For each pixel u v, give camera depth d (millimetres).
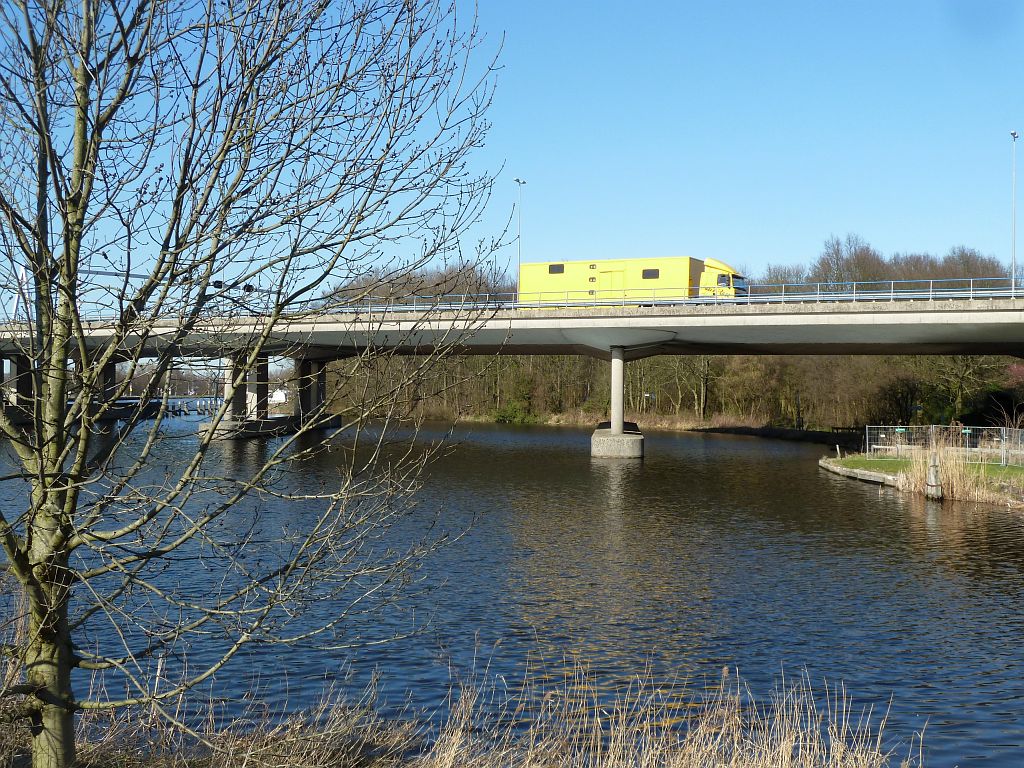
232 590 14781
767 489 34344
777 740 9227
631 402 89125
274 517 22750
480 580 18062
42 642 6043
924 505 29812
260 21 5621
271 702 10719
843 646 13984
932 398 64750
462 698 10430
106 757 7828
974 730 10719
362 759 8625
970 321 42875
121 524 14945
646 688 11914
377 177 5828
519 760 9000
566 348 58469
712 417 84375
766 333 48688
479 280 6258
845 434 64938
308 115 5773
